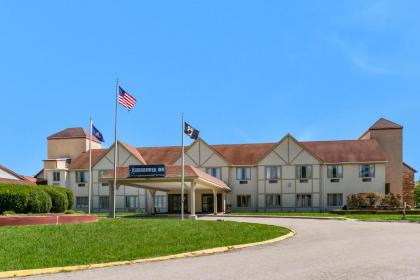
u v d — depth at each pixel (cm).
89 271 1155
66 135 6366
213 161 5634
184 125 3584
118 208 5672
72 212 2484
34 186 2309
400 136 5872
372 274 1048
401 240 1831
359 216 4041
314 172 5425
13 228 1753
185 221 2520
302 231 2361
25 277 1077
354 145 5678
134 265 1243
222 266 1196
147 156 5956
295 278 1006
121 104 3578
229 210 5356
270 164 5525
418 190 8431
